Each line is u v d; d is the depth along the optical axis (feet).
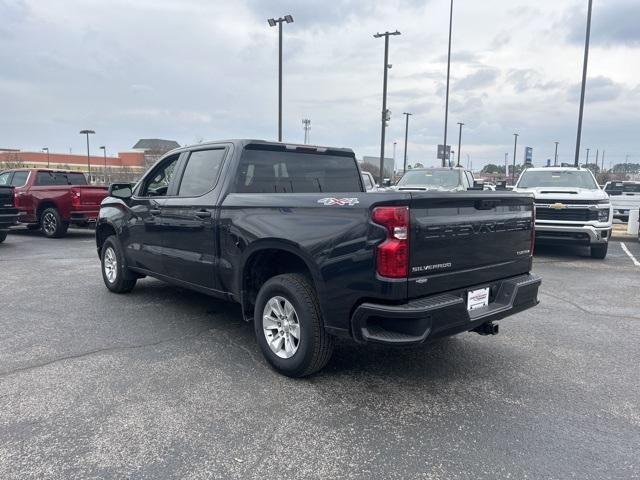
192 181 17.47
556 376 13.89
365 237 11.39
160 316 19.11
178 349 15.53
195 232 16.61
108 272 22.94
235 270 14.98
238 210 14.82
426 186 42.06
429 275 11.70
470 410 11.78
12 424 10.81
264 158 16.53
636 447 10.23
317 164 18.07
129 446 10.03
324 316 12.43
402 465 9.52
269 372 13.84
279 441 10.31
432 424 11.09
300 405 11.91
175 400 12.04
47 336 16.63
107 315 19.17
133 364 14.24
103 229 23.24
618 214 57.21
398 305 11.24
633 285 26.25
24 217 45.98
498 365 14.67
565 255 37.35
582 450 10.09
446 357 15.28
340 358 15.07
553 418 11.44
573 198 33.32
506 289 13.75
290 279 13.33
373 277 11.25
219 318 18.93
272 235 13.38
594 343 16.74
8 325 17.83
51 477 9.00
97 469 9.26
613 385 13.33
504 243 13.83
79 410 11.46
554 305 21.89
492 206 13.29
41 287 24.09
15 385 12.75
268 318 13.97
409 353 15.58
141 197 19.86
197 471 9.25
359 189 19.35
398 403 12.10
